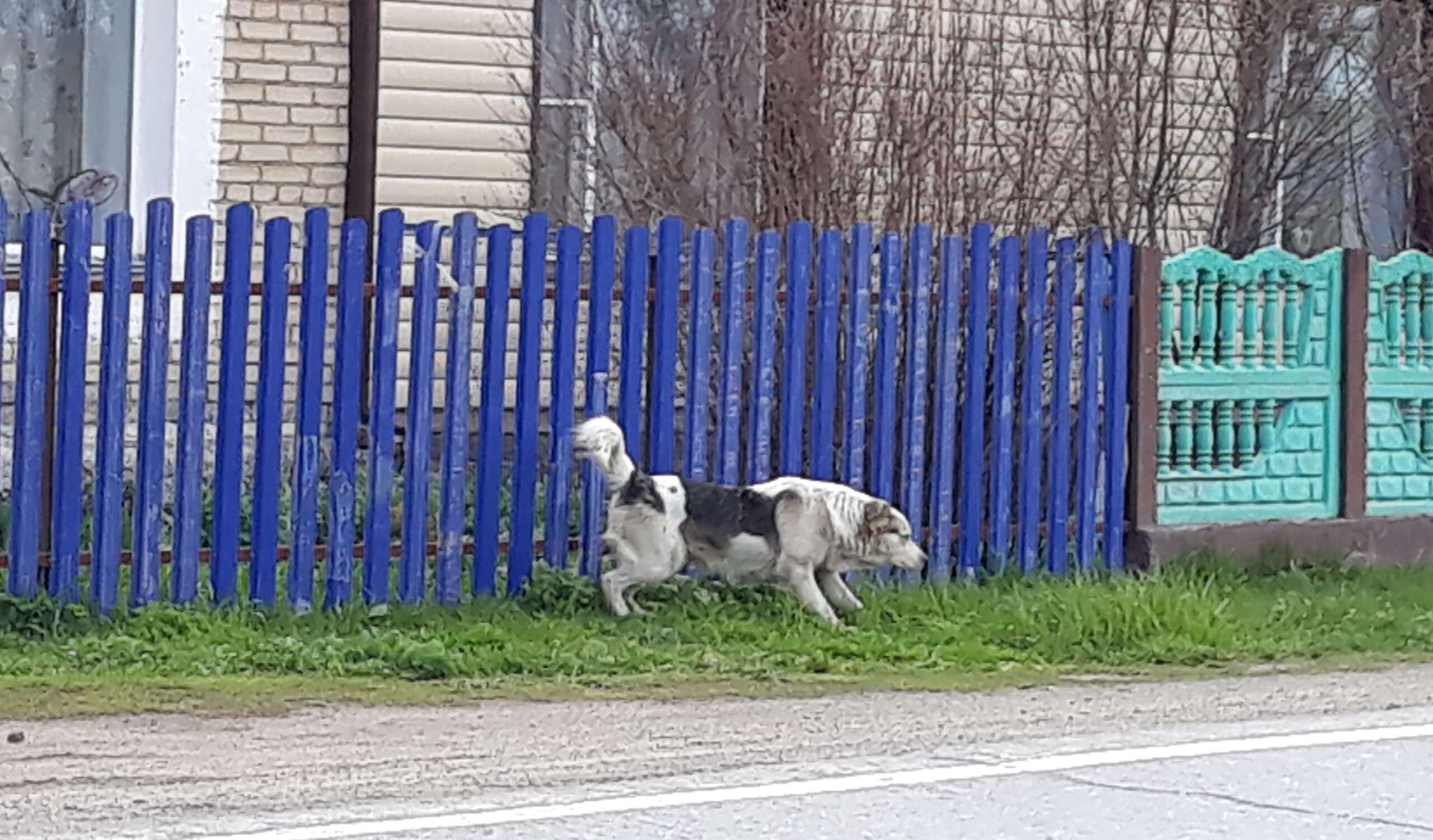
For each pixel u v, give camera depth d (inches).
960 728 318.3
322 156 516.1
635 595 396.8
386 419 388.8
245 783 274.2
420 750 295.3
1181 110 538.9
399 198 522.0
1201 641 386.9
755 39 482.6
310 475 382.9
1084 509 441.1
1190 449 455.8
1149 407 446.0
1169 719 328.2
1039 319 435.5
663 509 386.9
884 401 422.9
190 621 366.6
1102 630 387.2
